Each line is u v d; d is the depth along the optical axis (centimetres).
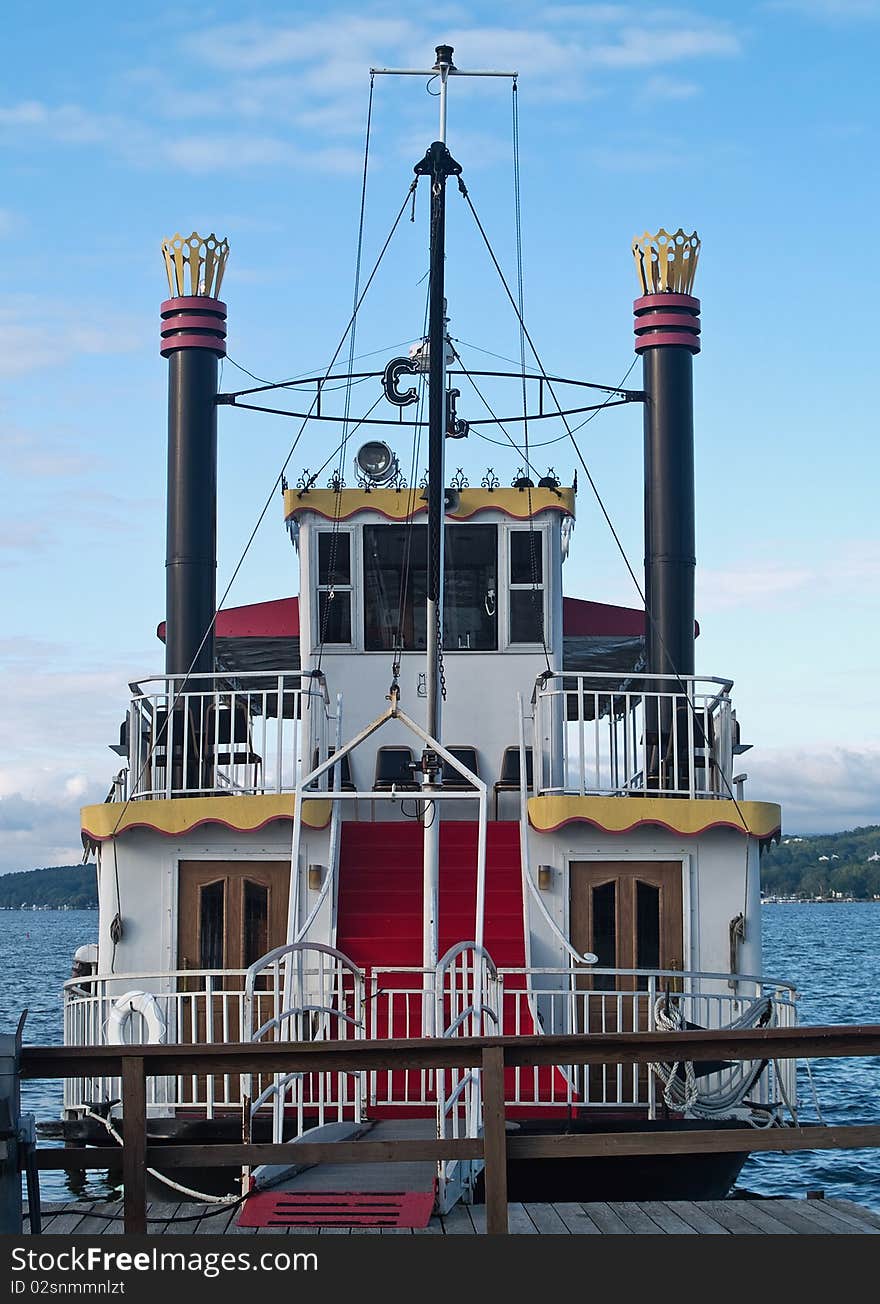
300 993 1531
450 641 2009
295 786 1770
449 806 1975
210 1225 1089
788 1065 1551
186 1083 1625
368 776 1995
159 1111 1549
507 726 1995
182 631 2058
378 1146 1001
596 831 1738
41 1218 1125
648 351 2102
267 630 2259
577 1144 1010
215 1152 1000
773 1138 1007
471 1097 1270
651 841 1736
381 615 2020
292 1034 1531
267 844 1739
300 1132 1273
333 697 2006
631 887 1733
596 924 1728
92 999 1589
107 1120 1498
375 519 2009
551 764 1922
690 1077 1397
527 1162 1354
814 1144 1003
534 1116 1502
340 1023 1570
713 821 1703
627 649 2338
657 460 2081
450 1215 1127
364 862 1798
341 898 1750
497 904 1747
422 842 1825
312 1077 1531
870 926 14888
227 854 1741
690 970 1716
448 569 2016
